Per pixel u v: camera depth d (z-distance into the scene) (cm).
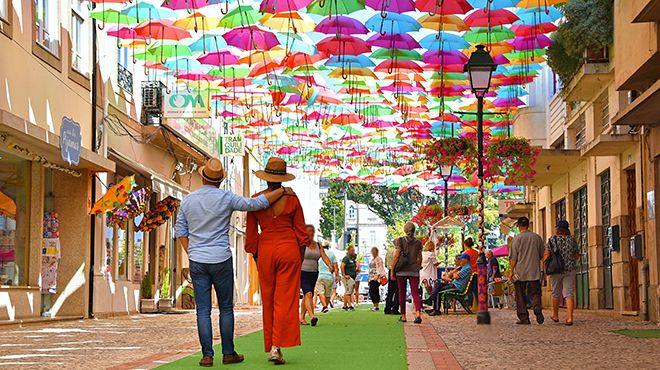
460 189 4375
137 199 2378
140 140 2916
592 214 2673
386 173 4422
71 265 2353
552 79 3369
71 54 2275
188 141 3284
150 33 2056
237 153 3850
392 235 7806
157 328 1850
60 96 2189
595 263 2622
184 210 1023
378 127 3456
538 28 2156
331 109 3250
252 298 5244
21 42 1934
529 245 1916
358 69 2405
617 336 1507
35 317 2095
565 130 3075
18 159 2055
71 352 1231
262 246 1019
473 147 2794
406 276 2003
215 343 1377
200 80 2606
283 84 2617
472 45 2294
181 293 3447
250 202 1013
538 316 1917
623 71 1914
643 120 1914
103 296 2488
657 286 1947
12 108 1881
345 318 2222
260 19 1978
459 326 1848
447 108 3269
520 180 2603
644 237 2083
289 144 4081
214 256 1014
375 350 1217
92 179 2411
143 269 3005
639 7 1614
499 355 1152
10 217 2012
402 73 2600
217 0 1828
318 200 7894
